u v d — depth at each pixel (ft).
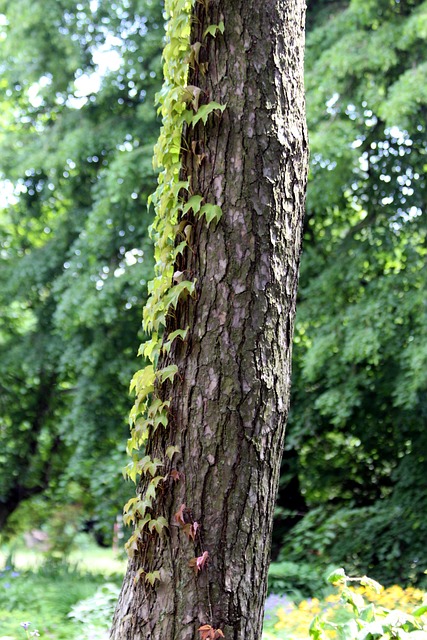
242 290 8.39
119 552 28.68
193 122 8.64
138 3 32.91
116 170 30.17
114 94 34.53
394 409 30.60
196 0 8.91
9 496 39.11
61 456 39.63
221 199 8.52
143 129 33.27
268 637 13.42
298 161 8.87
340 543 29.14
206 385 8.33
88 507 32.22
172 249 8.77
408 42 26.37
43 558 30.48
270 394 8.42
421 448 30.27
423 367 25.38
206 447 8.27
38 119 38.81
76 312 30.96
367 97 27.17
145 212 31.50
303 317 28.55
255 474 8.31
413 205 29.07
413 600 16.06
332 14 30.37
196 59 8.82
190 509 8.25
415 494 29.66
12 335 37.99
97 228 31.22
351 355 26.50
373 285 27.86
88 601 17.56
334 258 29.76
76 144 33.04
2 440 38.78
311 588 22.80
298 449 33.32
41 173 36.73
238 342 8.34
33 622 17.49
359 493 34.17
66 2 33.78
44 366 35.53
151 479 8.45
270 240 8.52
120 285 30.14
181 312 8.59
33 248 39.40
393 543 28.63
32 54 34.40
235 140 8.58
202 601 8.09
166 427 8.48
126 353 32.96
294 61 8.95
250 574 8.27
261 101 8.63
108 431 32.37
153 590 8.27
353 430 31.91
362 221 29.96
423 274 26.71
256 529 8.32
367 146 29.53
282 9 8.88
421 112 27.50
